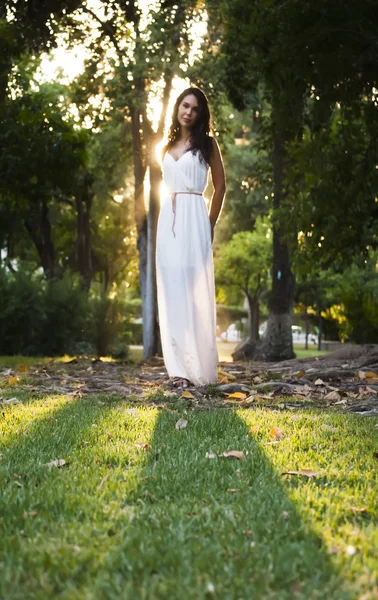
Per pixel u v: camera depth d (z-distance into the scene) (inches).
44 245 1152.2
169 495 128.2
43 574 88.6
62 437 178.1
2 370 405.4
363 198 554.9
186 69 658.8
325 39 453.7
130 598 81.9
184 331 279.9
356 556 95.4
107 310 987.3
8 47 637.3
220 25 671.1
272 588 86.7
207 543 100.3
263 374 336.5
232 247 1747.0
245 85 674.8
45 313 845.2
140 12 661.3
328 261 634.2
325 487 133.9
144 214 767.7
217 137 759.1
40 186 753.6
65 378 346.9
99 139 992.2
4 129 700.0
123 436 181.8
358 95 486.3
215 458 155.3
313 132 575.2
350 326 789.9
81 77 732.0
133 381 321.7
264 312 2388.0
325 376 336.5
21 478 136.9
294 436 180.2
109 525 107.4
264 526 108.4
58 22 635.5
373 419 214.7
